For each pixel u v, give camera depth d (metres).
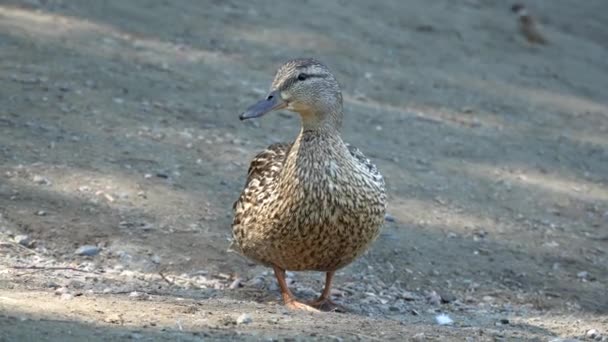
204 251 11.48
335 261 9.73
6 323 7.75
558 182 15.95
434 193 14.41
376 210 9.61
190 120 15.41
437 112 18.48
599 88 22.58
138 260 11.09
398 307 10.79
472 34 24.56
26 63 16.44
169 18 20.52
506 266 12.46
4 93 15.03
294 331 8.30
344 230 9.43
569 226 14.16
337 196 9.31
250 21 21.41
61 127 14.20
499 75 21.77
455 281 11.87
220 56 18.92
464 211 13.98
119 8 20.45
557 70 23.28
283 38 20.70
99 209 12.04
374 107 17.89
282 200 9.37
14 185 12.28
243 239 9.91
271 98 9.51
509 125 18.62
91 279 10.17
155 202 12.42
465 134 17.52
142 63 17.61
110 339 7.64
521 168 16.30
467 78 20.97
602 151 18.06
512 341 8.86
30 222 11.50
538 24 27.45
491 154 16.73
